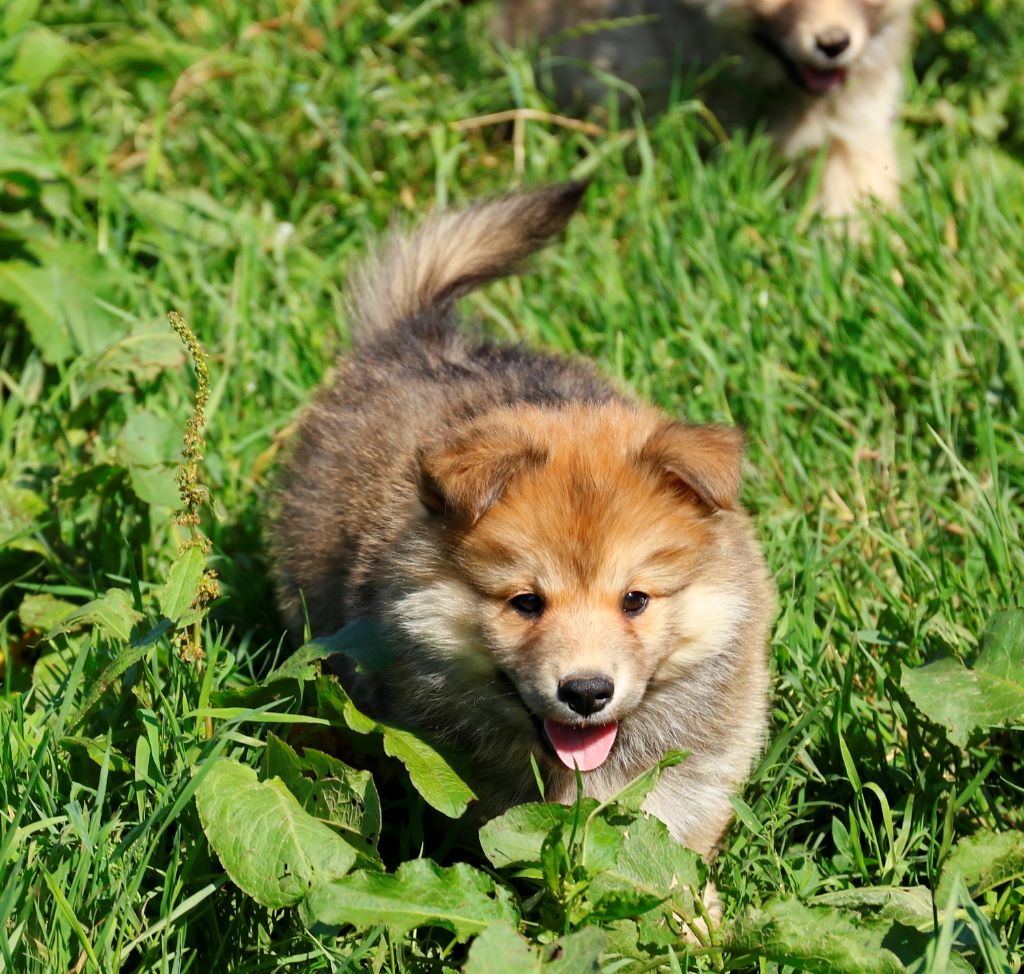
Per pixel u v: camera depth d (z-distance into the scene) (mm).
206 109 9484
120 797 4836
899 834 5020
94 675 5121
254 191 9000
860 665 5777
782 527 6578
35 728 5078
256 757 4957
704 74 10086
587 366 6723
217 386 7145
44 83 9203
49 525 6371
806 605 5828
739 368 7516
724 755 5195
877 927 4262
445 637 4977
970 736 5238
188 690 5082
